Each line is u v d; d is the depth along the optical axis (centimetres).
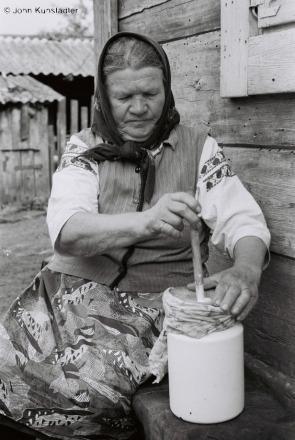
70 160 174
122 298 174
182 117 224
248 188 188
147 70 161
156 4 235
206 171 173
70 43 1123
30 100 886
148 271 175
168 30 228
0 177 889
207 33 203
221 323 144
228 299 142
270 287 181
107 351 161
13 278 554
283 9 159
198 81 211
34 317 176
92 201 170
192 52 212
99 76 168
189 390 145
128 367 159
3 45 1071
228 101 194
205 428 145
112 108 168
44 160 923
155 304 174
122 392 158
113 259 175
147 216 148
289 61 158
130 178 171
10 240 725
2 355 170
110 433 164
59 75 1079
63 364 161
